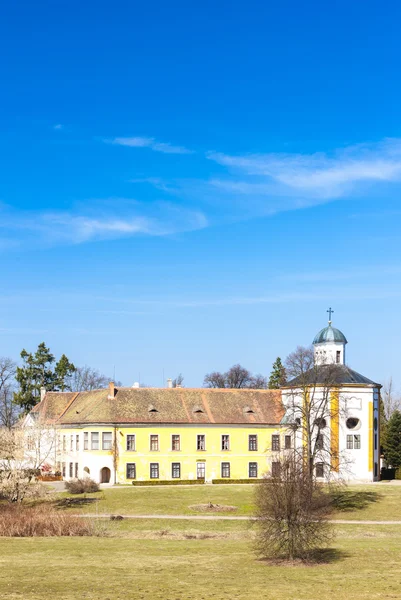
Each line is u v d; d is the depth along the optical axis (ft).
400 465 328.70
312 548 154.81
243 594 116.06
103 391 333.21
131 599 111.55
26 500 256.73
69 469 320.70
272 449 324.19
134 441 312.91
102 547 168.96
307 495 153.28
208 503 252.01
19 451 254.47
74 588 119.55
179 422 319.06
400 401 469.98
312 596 114.83
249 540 183.83
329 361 319.47
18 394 435.94
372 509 245.65
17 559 150.82
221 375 555.69
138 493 273.95
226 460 322.96
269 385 452.76
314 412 288.92
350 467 303.27
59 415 350.23
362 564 147.33
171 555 158.40
